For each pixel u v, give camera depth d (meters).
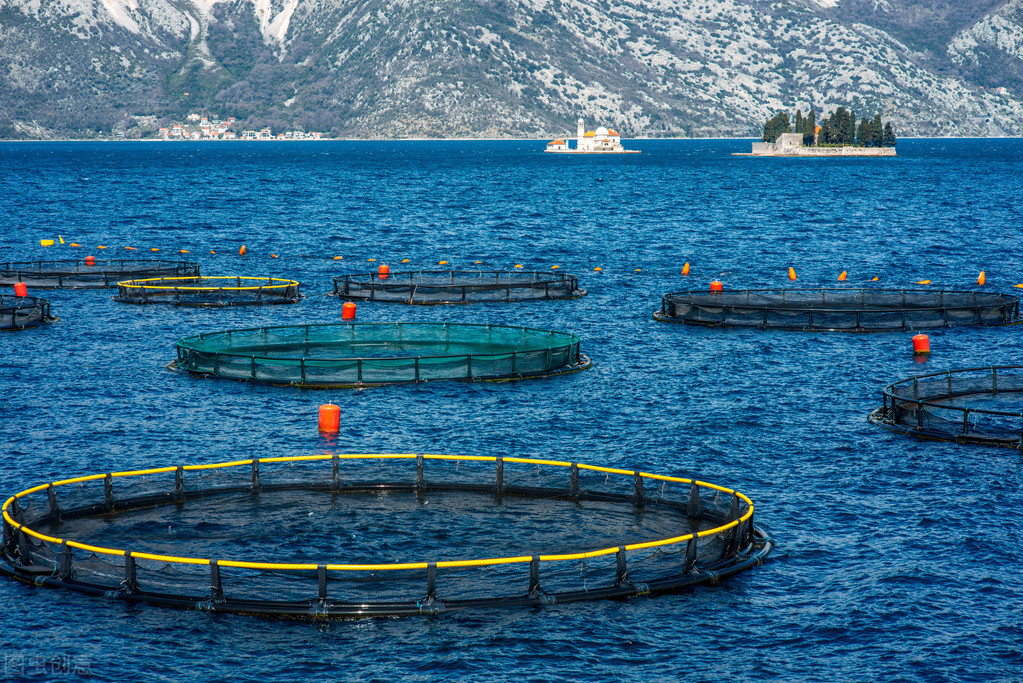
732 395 126.12
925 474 96.56
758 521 85.69
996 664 64.19
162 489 90.00
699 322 171.88
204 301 190.25
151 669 63.06
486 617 69.00
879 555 79.00
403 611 69.00
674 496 89.75
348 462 98.94
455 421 114.44
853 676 63.03
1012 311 177.00
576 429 111.88
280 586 72.25
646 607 70.75
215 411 118.19
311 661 64.12
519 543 79.44
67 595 71.44
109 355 146.62
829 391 128.00
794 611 70.62
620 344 156.25
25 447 104.62
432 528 82.25
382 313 182.25
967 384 128.12
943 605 71.31
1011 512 87.06
